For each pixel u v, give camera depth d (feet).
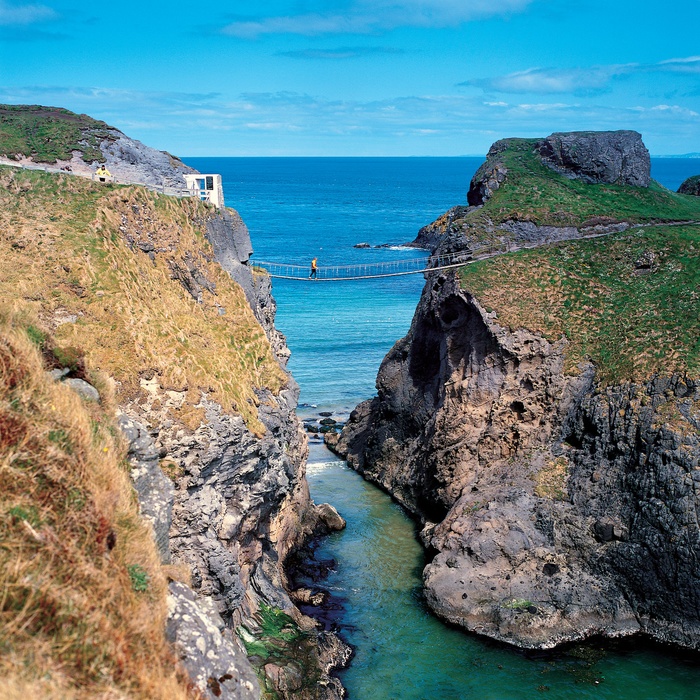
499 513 175.32
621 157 316.60
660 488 163.73
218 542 121.08
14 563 61.98
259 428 137.08
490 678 140.77
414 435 235.81
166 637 70.95
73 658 58.75
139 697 59.98
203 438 122.62
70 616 61.41
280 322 397.60
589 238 251.80
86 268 132.36
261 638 130.31
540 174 311.88
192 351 135.44
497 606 159.12
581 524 171.12
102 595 66.08
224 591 120.16
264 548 156.56
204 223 173.88
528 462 190.19
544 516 174.50
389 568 180.24
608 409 184.85
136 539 77.77
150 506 93.71
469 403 208.95
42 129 203.31
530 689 137.90
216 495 125.18
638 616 157.99
